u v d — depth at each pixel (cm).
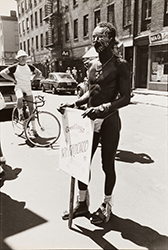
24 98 582
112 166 252
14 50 4994
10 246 224
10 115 834
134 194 325
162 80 1673
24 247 223
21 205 293
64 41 2809
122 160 451
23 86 564
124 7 1870
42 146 525
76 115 229
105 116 228
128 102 226
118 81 228
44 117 571
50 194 320
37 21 3597
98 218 255
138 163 436
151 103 1216
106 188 256
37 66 3772
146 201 308
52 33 2977
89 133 217
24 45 4341
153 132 654
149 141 571
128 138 596
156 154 483
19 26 4434
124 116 898
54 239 234
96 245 227
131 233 245
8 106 764
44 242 230
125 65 223
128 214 279
